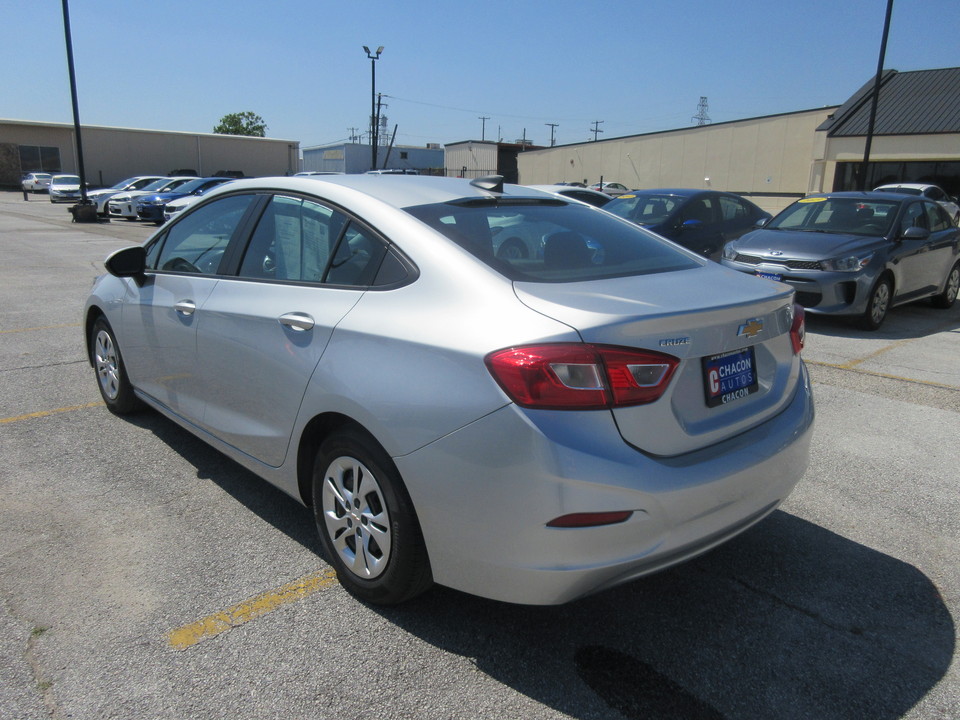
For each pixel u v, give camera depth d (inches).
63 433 177.2
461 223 113.3
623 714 90.4
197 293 140.8
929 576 122.9
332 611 109.5
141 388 168.1
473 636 104.7
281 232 130.6
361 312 106.7
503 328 90.8
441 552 96.1
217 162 2030.0
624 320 88.3
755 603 114.3
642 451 89.7
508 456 86.9
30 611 107.3
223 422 134.9
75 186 1409.9
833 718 90.6
